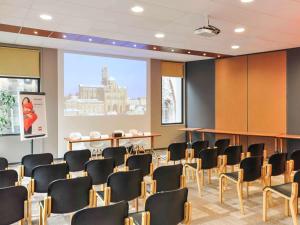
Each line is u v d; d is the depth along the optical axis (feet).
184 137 34.45
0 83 24.11
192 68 33.94
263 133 26.40
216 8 14.94
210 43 23.57
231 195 15.48
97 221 6.91
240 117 29.25
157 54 29.12
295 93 24.94
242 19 16.83
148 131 31.50
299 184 10.64
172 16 16.31
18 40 22.71
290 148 25.31
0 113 24.00
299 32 19.85
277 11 15.40
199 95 33.17
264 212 11.93
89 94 27.81
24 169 14.60
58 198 9.55
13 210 8.65
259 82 27.63
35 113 20.90
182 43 23.63
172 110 33.91
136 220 8.56
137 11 15.48
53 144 26.08
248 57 28.53
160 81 32.63
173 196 8.05
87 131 27.66
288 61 25.46
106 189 10.34
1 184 11.03
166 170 11.66
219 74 31.14
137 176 11.10
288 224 11.59
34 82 25.55
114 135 23.97
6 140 24.06
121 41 23.04
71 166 16.17
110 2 14.12
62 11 15.51
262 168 13.91
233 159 17.07
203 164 15.94
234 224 11.64
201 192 15.99
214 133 30.81
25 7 14.89
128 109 30.14
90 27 18.80
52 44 24.27
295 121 24.97
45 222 9.37
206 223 11.73
